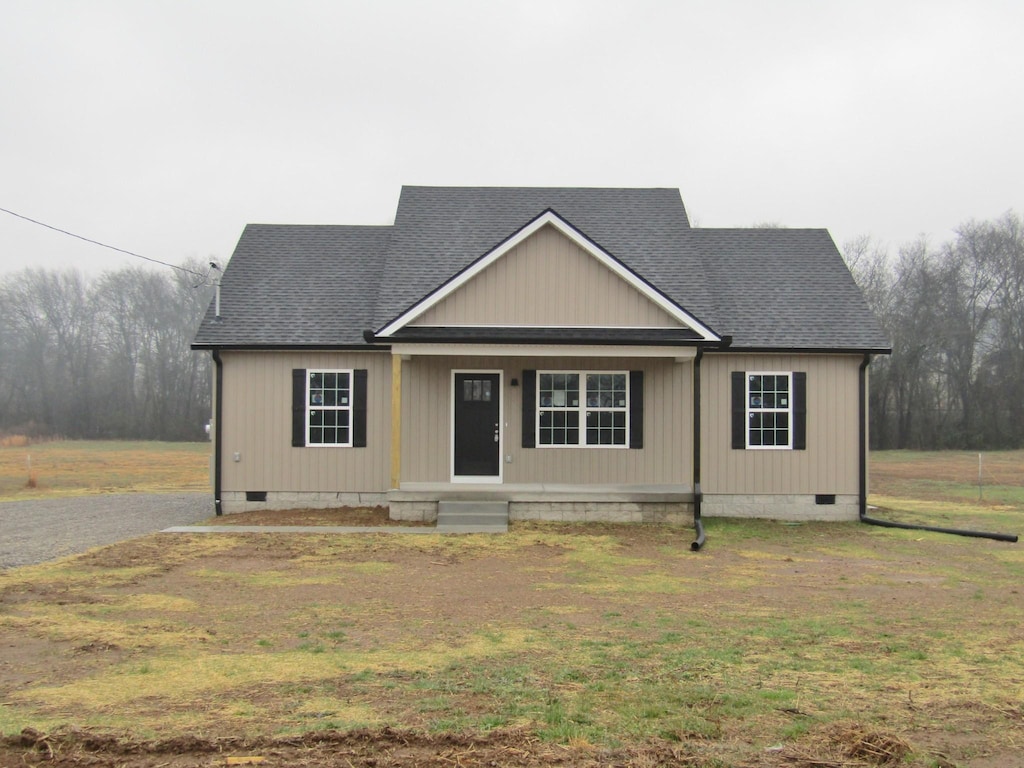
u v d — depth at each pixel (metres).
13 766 5.16
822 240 21.52
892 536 16.41
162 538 14.95
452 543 14.55
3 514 19.05
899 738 5.62
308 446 18.34
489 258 16.84
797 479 18.39
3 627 8.72
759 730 5.80
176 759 5.27
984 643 8.31
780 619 9.38
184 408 66.12
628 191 21.48
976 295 53.19
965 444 51.62
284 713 6.07
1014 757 5.40
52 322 67.75
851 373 18.50
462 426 18.03
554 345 16.61
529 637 8.45
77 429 65.44
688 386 18.12
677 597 10.62
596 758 5.28
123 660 7.55
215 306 18.83
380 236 21.41
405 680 6.91
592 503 16.81
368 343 16.77
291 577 11.69
